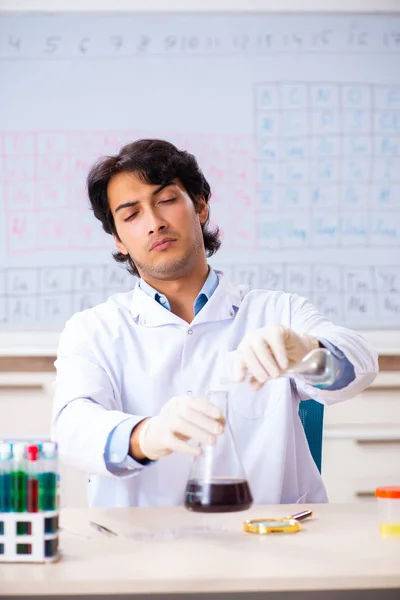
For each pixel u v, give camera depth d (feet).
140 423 4.12
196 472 3.66
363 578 2.76
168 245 5.14
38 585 2.75
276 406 5.21
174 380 5.22
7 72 9.87
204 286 5.48
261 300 5.65
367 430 9.39
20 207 9.77
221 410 3.69
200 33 9.92
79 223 9.77
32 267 9.72
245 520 3.83
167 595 2.95
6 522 3.03
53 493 3.08
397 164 10.01
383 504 3.50
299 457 5.29
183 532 3.57
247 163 9.89
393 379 9.45
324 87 9.99
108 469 4.14
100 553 3.16
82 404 4.65
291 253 9.86
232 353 4.08
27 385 9.32
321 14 9.97
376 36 10.00
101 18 9.91
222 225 9.84
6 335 9.61
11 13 9.88
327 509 4.21
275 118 9.94
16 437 9.27
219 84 9.92
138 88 9.91
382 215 9.95
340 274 9.86
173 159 5.31
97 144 9.86
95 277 9.73
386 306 9.85
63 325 9.66
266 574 2.78
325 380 3.87
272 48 9.95
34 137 9.84
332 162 9.95
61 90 9.87
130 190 5.16
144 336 5.34
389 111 10.02
